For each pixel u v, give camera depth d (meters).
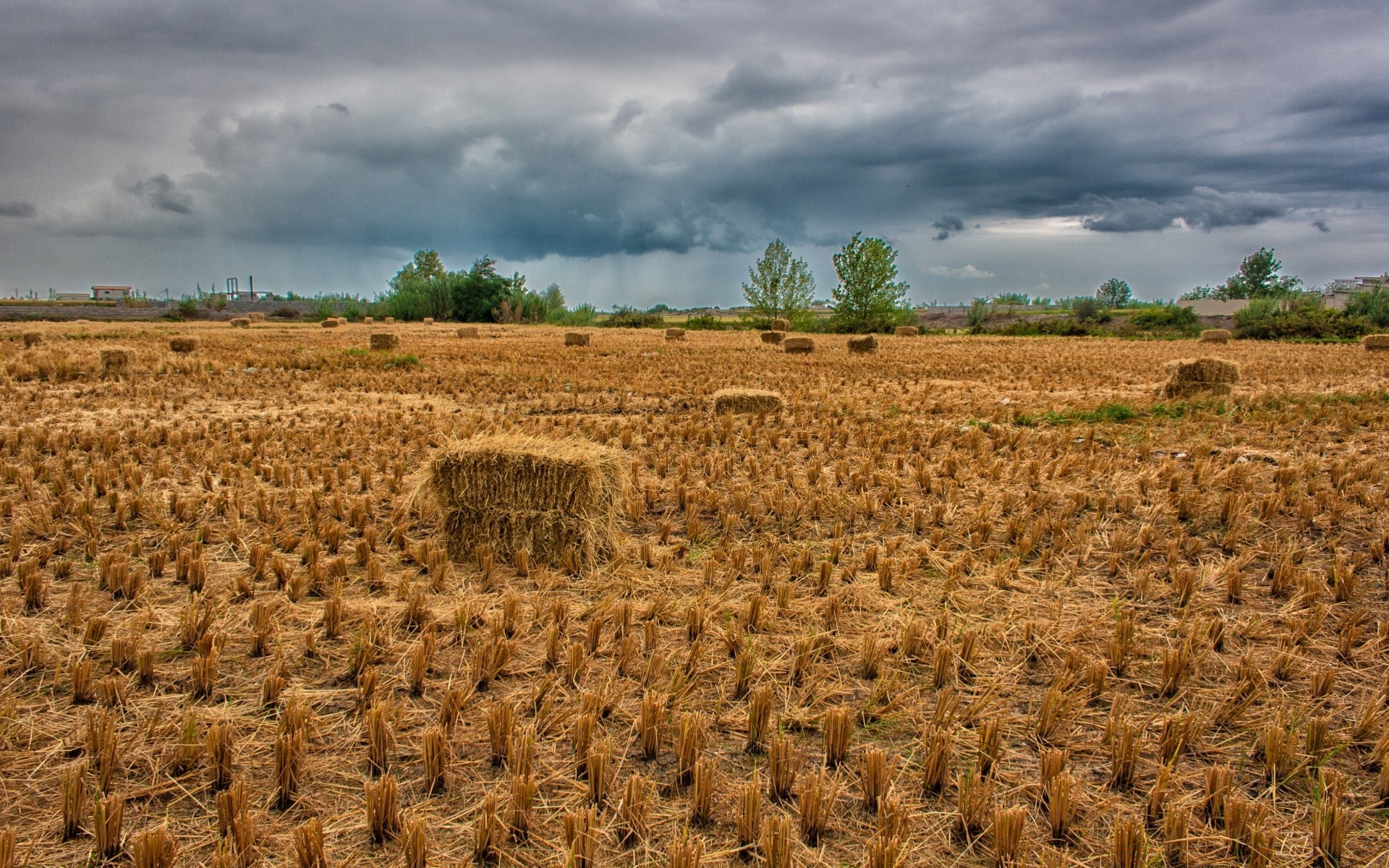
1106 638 3.96
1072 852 2.51
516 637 3.90
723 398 10.49
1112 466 7.19
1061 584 4.64
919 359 20.03
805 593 4.54
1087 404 11.23
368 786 2.59
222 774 2.78
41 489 6.22
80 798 2.53
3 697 3.27
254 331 36.12
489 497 5.08
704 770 2.66
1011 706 3.38
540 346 25.44
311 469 7.09
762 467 7.48
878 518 5.95
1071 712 3.23
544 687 3.38
